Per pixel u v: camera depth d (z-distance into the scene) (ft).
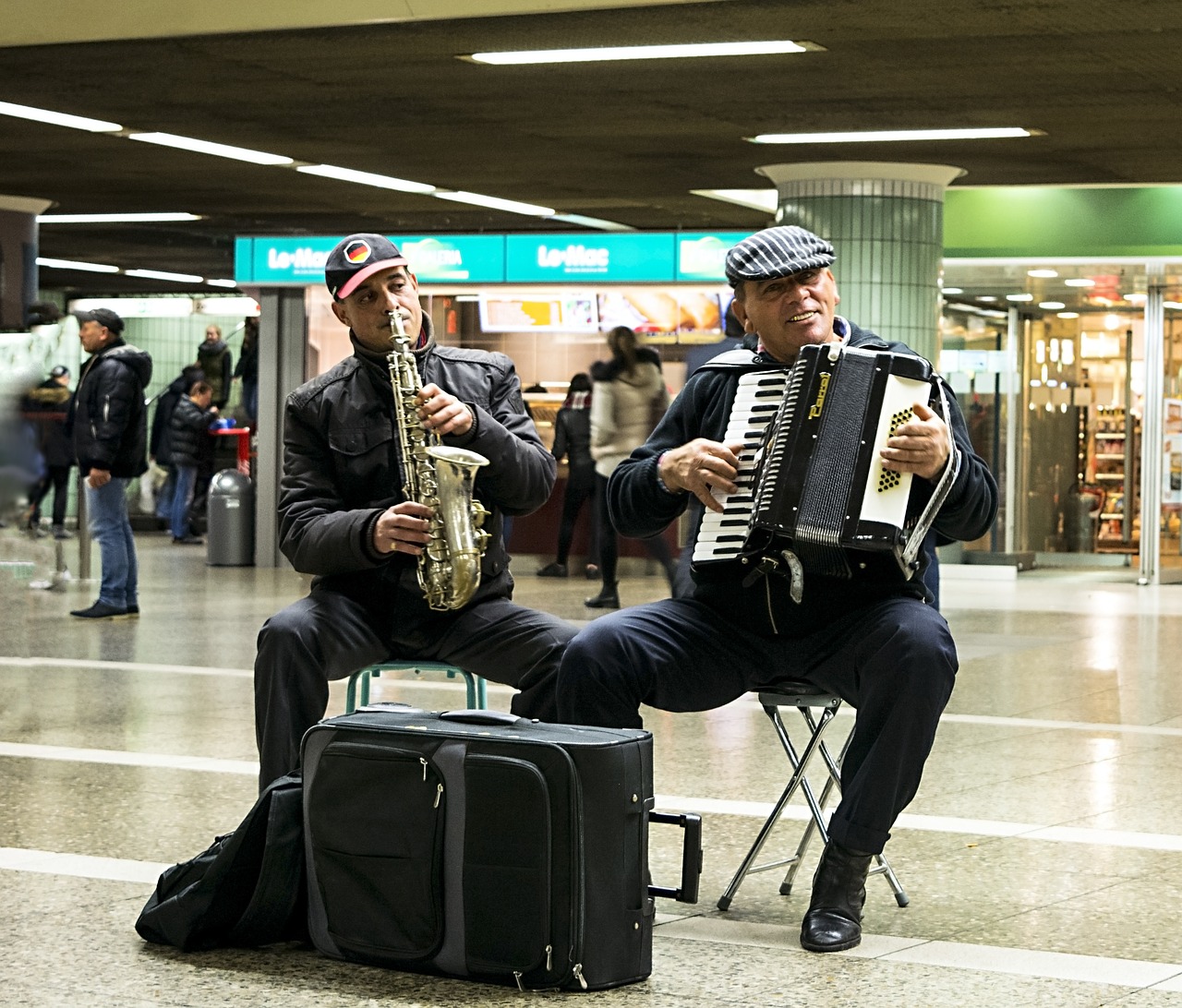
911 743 13.35
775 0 25.59
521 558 53.93
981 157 40.57
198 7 27.63
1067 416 55.67
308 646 14.51
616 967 12.16
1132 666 31.83
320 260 53.16
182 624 37.40
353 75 31.65
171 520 71.26
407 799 12.28
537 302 53.36
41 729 23.66
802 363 13.78
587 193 48.52
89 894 14.80
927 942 13.51
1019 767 21.40
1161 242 47.75
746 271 14.32
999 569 54.34
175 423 67.21
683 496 14.82
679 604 14.69
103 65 31.12
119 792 19.30
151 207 54.08
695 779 20.45
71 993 12.01
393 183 47.01
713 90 32.65
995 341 55.72
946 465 13.51
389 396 15.46
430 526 14.58
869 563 14.01
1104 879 15.69
